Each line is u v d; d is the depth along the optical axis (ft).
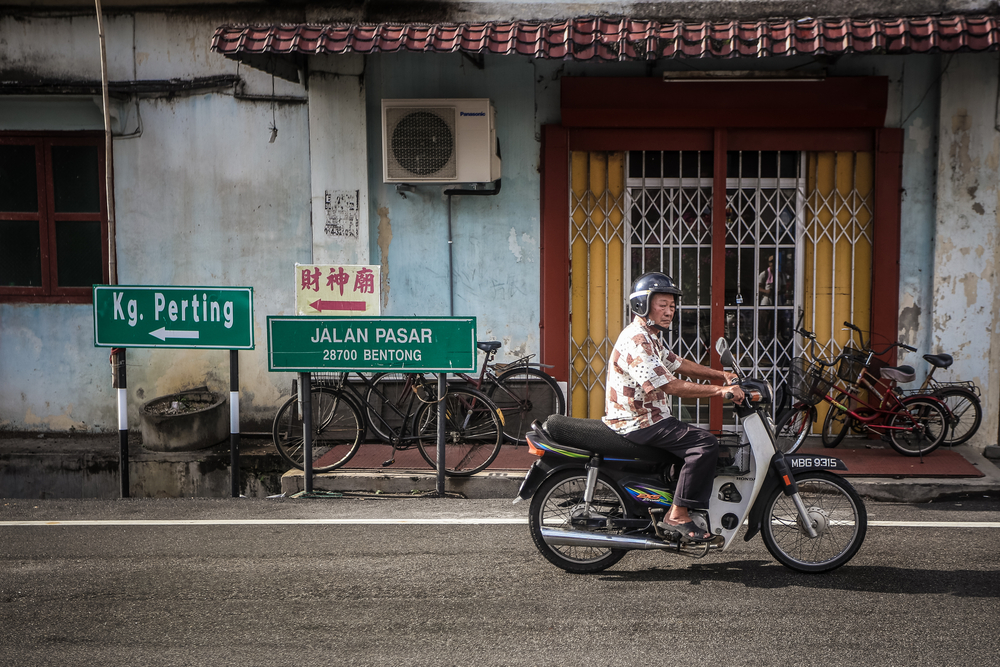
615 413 16.21
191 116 27.43
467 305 27.04
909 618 14.11
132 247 27.99
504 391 25.77
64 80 27.61
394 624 14.10
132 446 27.25
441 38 23.34
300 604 14.96
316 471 22.97
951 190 25.12
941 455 24.20
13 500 21.83
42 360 28.53
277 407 27.96
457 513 20.43
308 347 21.75
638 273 26.96
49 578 16.28
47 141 28.19
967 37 22.02
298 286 23.00
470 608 14.71
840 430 25.79
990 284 25.26
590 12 25.63
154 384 28.30
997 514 20.06
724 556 17.20
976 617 14.14
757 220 26.48
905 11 24.76
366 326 21.63
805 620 14.06
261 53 23.34
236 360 22.34
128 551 17.80
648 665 12.57
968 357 25.50
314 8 26.50
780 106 25.34
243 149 27.37
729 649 13.04
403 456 24.54
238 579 16.15
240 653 13.08
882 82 25.03
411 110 25.54
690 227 26.71
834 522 16.56
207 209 27.66
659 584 15.74
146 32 27.25
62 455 26.11
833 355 26.71
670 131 26.08
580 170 26.63
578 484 16.84
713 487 16.08
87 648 13.29
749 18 24.72
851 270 26.43
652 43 22.77
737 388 15.62
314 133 26.32
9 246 28.50
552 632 13.73
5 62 27.63
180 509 20.90
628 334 16.06
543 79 26.16
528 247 26.78
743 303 26.78
